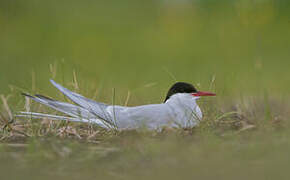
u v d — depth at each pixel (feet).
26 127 29.43
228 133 27.22
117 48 70.85
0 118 32.19
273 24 70.44
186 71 52.65
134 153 22.88
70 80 40.16
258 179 18.54
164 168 20.34
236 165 20.54
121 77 52.95
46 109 32.83
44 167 20.71
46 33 76.69
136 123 28.45
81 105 28.94
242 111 33.65
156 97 36.65
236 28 71.05
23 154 22.94
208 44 70.33
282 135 26.18
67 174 19.69
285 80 47.42
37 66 58.34
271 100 38.73
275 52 62.69
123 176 19.26
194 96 29.96
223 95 37.37
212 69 51.88
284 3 73.82
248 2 69.67
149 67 59.88
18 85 38.45
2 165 21.11
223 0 80.48
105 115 28.73
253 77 47.26
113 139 26.23
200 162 21.17
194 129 28.60
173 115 28.86
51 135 27.40
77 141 25.75
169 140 25.35
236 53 63.46
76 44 72.28
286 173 19.30
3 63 60.29
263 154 22.30
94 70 56.80
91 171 20.13
